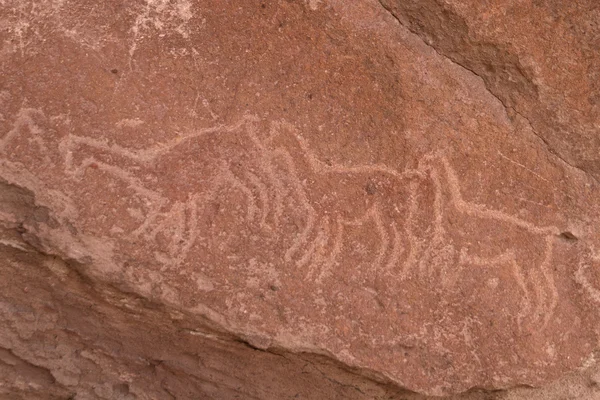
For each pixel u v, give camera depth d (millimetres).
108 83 1579
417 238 1656
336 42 1679
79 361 1765
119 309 1673
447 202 1674
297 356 1681
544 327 1688
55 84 1558
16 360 1749
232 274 1596
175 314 1612
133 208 1562
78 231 1545
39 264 1624
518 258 1689
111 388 1787
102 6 1608
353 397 1782
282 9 1669
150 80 1600
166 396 1802
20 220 1547
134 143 1574
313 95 1656
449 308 1658
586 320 1709
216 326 1608
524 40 1665
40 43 1567
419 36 1705
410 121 1678
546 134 1726
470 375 1666
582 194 1727
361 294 1633
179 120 1603
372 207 1648
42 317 1719
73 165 1547
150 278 1575
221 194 1600
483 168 1698
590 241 1722
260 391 1795
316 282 1622
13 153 1527
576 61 1671
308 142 1643
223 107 1622
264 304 1605
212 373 1777
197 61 1625
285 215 1618
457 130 1695
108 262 1562
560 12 1646
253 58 1646
